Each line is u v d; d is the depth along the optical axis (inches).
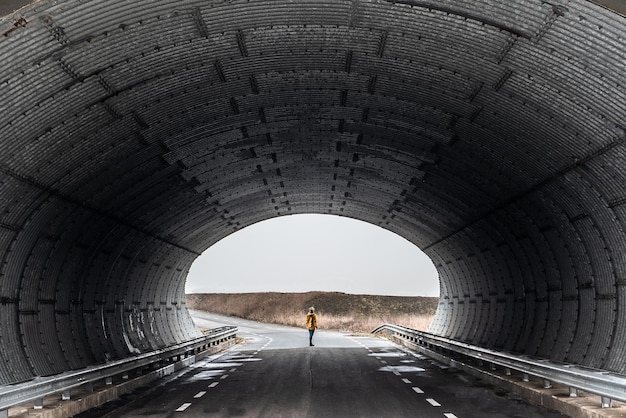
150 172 784.3
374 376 842.2
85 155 610.9
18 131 499.5
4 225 564.7
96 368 607.8
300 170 1061.8
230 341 1553.9
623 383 441.4
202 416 539.2
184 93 601.9
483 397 642.8
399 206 1217.4
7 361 565.9
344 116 747.4
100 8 422.3
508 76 525.7
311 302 3745.1
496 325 1036.5
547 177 647.8
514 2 426.0
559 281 749.3
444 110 650.8
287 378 825.5
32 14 405.4
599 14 408.5
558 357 711.1
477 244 1080.8
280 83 633.0
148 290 1174.3
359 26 504.7
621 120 488.7
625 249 586.6
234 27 498.9
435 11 465.4
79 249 761.0
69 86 493.4
